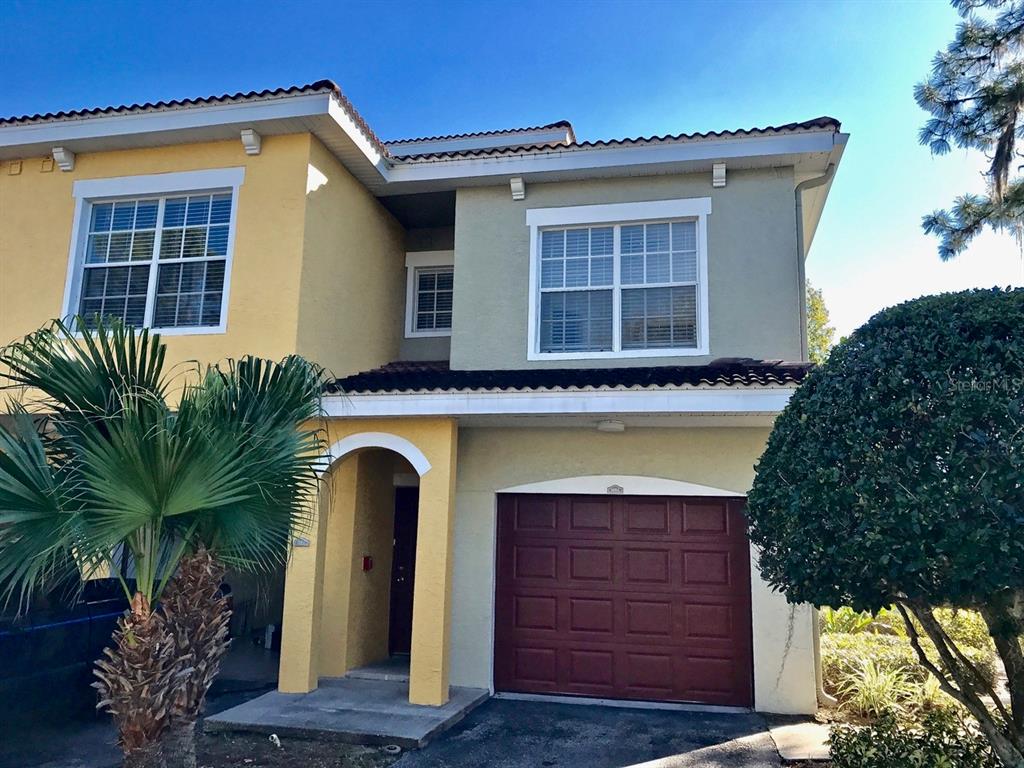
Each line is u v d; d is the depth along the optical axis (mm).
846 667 9602
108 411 4902
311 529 9398
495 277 11133
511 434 10141
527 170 11016
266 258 9953
